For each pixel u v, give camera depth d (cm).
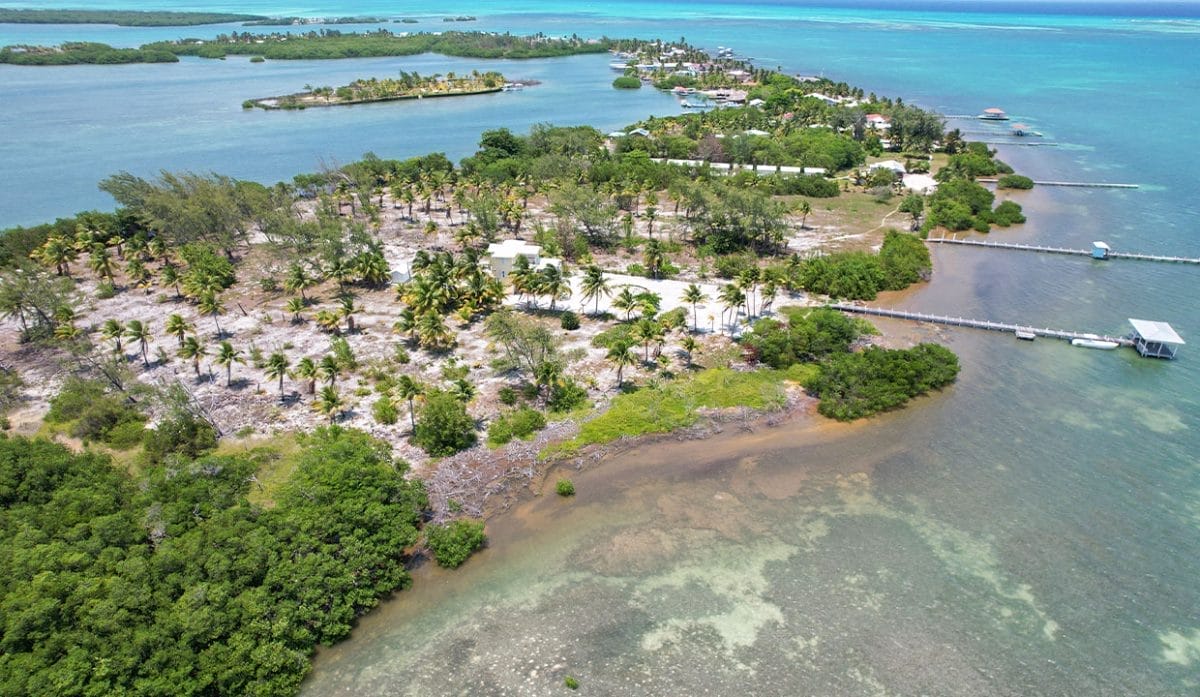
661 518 5594
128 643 3959
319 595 4522
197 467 5650
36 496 5259
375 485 5341
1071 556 5112
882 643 4434
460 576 5034
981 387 7394
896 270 10131
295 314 9106
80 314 9169
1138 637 4456
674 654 4378
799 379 7519
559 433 6588
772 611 4684
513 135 18875
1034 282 10169
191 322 9000
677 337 8406
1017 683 4166
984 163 15825
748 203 11031
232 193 12331
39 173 16638
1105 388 7331
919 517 5538
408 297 8788
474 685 4188
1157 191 14550
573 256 11206
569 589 4903
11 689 3609
